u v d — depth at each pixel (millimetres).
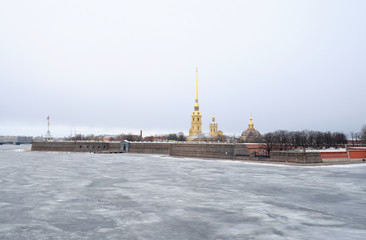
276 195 58531
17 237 36000
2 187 65688
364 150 131750
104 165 115438
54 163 123250
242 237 36125
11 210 47094
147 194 58906
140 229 38812
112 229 38750
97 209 47750
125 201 53031
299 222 41688
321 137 191000
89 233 37344
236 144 143000
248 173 90375
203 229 38906
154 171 95562
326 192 61344
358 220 42594
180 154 169875
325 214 45469
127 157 165250
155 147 199625
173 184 70375
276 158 124375
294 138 179125
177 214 45312
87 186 67312
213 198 55719
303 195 58562
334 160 121250
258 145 147875
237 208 48688
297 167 106812
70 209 47750
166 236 36438
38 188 64625
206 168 104938
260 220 42562
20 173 88812
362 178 79875
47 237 36000
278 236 36469
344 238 35750
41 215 44594
